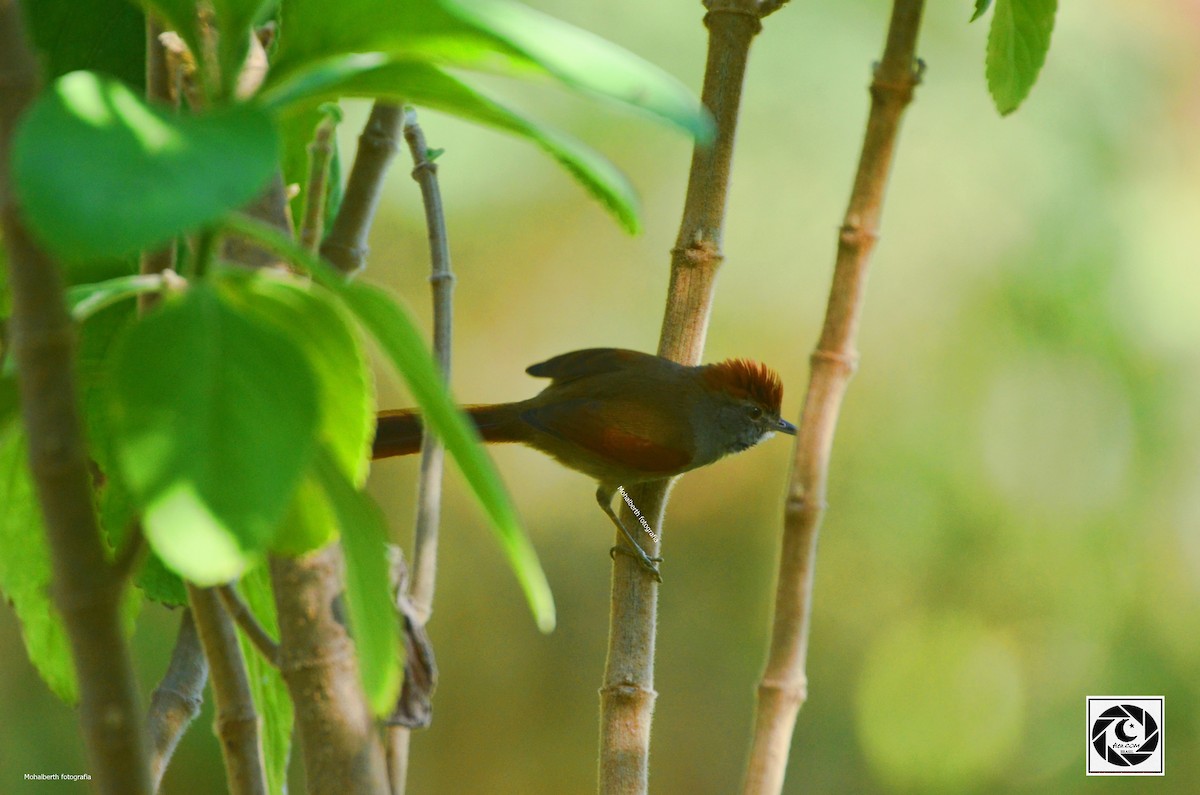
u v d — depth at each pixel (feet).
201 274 7.43
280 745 12.87
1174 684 51.55
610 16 44.06
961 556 51.65
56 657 12.26
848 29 46.62
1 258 8.70
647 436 26.21
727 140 15.66
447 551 54.19
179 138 6.15
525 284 49.16
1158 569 51.11
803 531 12.82
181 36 7.86
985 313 49.03
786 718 12.48
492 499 7.24
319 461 8.16
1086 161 48.34
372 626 8.15
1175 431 49.34
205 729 39.01
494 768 53.36
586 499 53.11
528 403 27.40
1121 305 48.60
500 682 53.78
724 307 48.08
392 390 45.27
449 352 14.43
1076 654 52.19
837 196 46.96
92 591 6.84
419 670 12.34
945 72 48.52
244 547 6.56
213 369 6.85
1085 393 49.34
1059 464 49.98
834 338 13.20
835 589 53.31
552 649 53.62
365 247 12.60
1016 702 53.21
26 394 6.62
